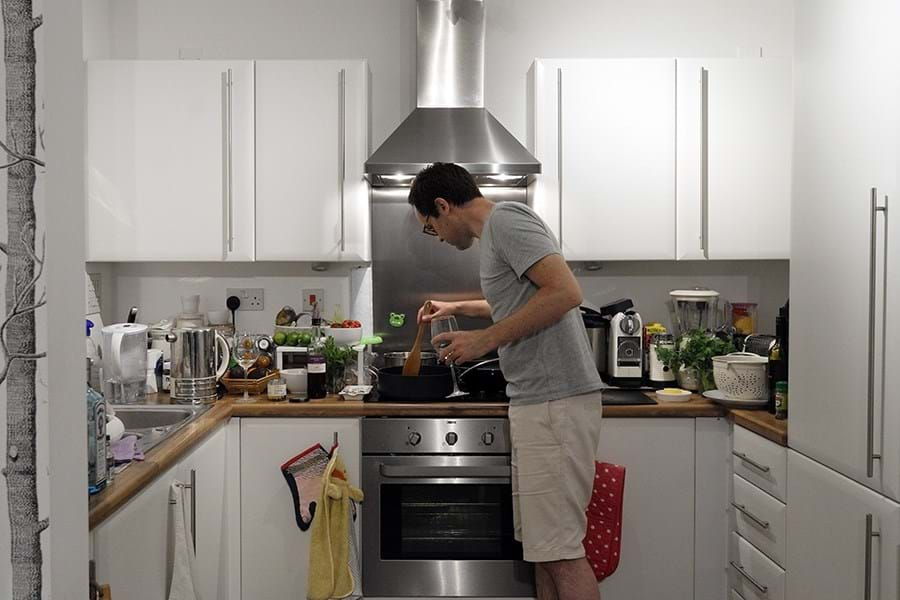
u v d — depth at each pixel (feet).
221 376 8.80
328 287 10.30
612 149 9.14
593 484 7.62
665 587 8.32
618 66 9.11
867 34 5.39
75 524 3.46
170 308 10.29
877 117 5.25
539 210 9.21
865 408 5.40
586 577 7.11
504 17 10.22
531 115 9.66
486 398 8.46
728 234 9.14
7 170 3.14
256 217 9.18
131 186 9.12
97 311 8.29
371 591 8.39
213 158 9.12
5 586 3.18
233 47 10.22
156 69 9.08
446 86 9.54
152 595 5.46
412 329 10.33
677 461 8.25
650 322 10.30
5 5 3.11
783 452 6.83
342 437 8.23
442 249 10.33
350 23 10.22
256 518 8.26
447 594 8.39
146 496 5.33
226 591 8.11
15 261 3.15
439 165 7.68
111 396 8.14
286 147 9.14
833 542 5.89
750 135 9.11
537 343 7.08
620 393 8.83
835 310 5.84
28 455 3.17
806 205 6.33
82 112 3.54
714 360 8.37
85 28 9.41
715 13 10.18
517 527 7.63
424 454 8.23
